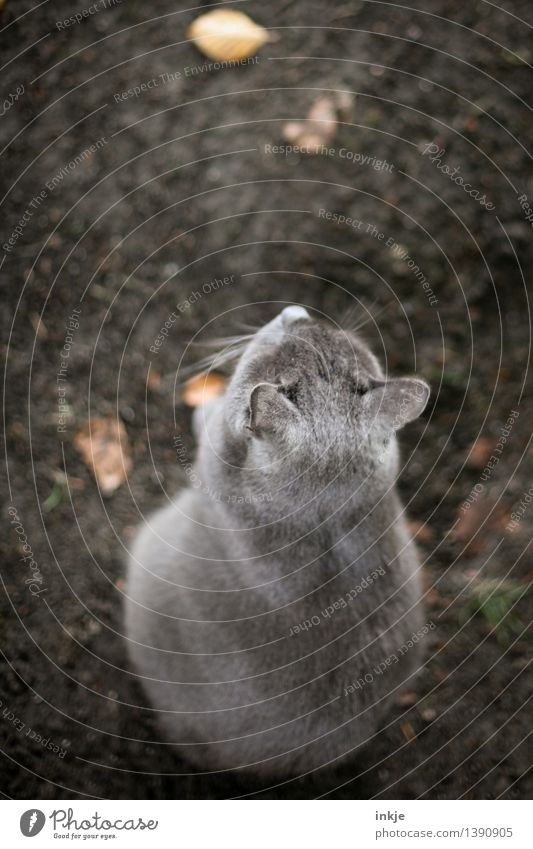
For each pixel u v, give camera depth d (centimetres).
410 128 116
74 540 102
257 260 114
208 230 114
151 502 106
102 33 116
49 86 113
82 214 111
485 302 114
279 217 115
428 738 97
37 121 112
